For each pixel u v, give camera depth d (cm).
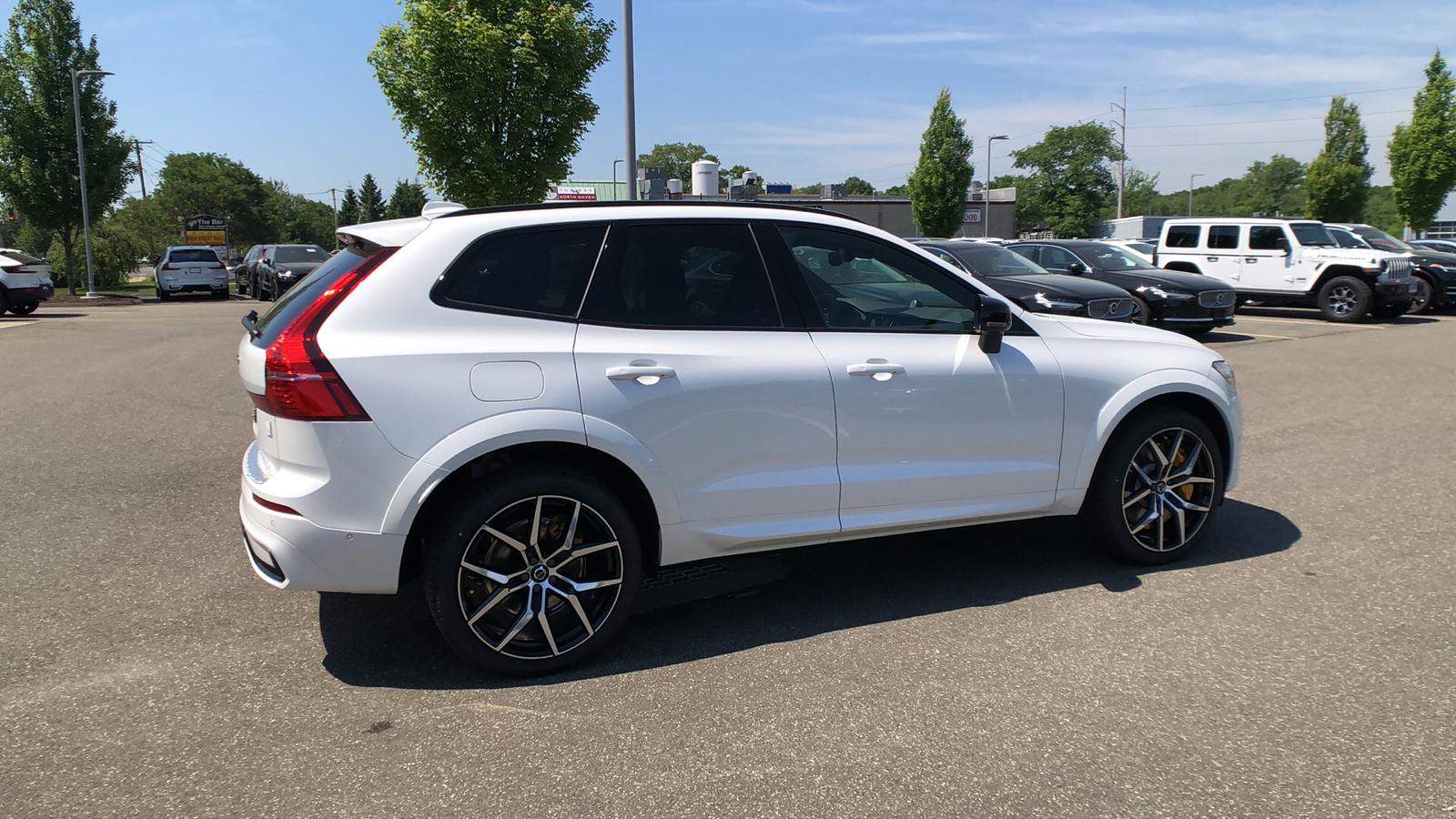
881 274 385
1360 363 1124
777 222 372
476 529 316
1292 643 349
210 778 268
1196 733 287
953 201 4456
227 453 683
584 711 307
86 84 2834
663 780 265
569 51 1523
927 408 378
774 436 355
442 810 252
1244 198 13425
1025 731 290
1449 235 4819
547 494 322
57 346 1381
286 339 307
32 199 2770
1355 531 484
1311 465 629
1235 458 445
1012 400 392
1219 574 423
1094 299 1081
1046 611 384
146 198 7512
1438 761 270
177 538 489
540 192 1566
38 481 602
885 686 321
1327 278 1673
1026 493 403
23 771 271
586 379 326
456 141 1492
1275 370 1070
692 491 346
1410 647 344
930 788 260
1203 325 1294
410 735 292
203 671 338
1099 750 278
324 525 306
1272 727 290
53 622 380
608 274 342
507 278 330
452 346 314
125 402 894
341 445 303
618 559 337
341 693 320
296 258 2558
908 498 382
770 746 283
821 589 415
